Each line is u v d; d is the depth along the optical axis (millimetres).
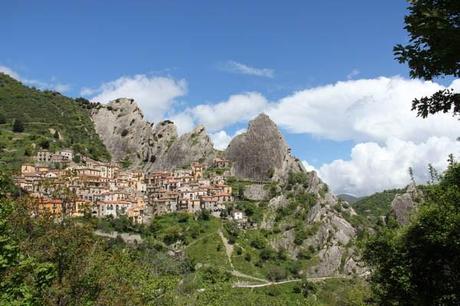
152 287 59062
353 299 64250
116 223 191750
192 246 185375
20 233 33094
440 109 16016
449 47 14258
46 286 24078
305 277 173500
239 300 120562
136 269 59844
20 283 21734
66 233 34656
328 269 183375
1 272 21391
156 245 181750
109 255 52281
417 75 15547
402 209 143500
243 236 199625
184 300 73062
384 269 32469
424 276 30078
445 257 29344
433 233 28516
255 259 183625
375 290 36500
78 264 35281
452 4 14484
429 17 14336
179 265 158750
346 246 194875
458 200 29438
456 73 15227
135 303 46562
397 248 31609
